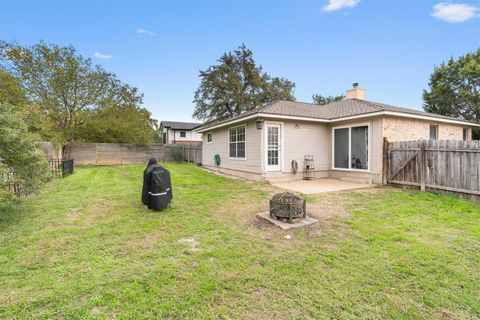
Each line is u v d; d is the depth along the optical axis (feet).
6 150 14.19
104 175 35.96
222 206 17.83
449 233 11.96
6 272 8.36
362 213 15.71
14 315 6.25
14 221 14.01
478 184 18.81
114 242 11.12
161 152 64.54
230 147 38.93
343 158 32.50
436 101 72.84
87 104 55.42
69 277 8.08
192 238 11.68
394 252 9.91
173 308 6.56
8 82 44.42
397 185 25.67
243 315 6.33
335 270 8.55
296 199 13.92
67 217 14.90
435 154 21.98
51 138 45.21
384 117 27.40
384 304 6.73
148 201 16.44
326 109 38.99
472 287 7.47
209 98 88.48
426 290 7.36
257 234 12.20
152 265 8.95
